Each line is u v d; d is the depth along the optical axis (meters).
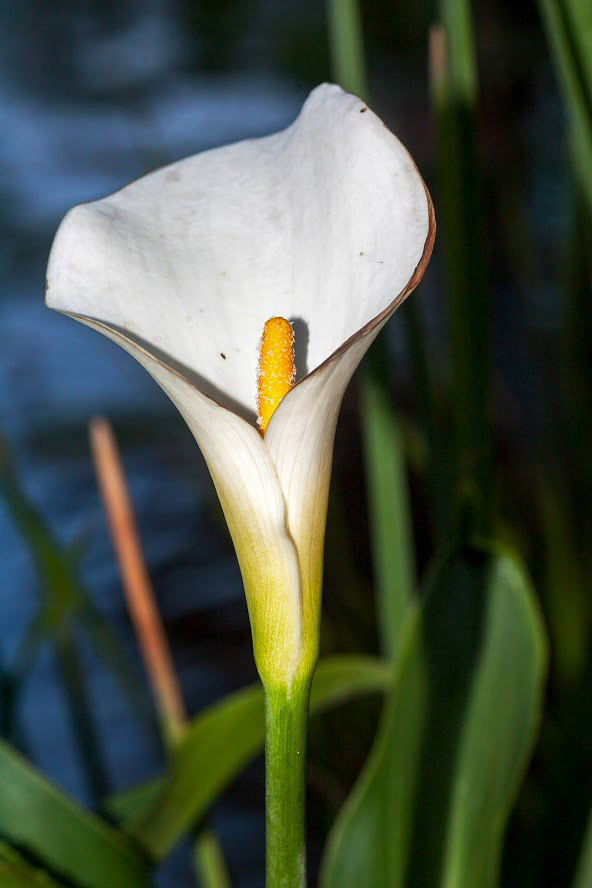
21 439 1.94
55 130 3.17
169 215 0.71
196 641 1.64
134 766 1.42
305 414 0.63
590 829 0.88
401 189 0.67
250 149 0.72
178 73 3.51
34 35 4.20
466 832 0.85
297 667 0.65
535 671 0.83
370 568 1.62
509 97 2.33
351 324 0.67
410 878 0.85
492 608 0.85
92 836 0.79
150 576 1.75
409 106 2.58
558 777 1.01
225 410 0.63
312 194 0.70
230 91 3.32
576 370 1.17
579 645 1.26
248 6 4.09
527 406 1.72
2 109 3.38
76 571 1.07
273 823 0.66
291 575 0.65
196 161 0.72
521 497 1.54
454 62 0.83
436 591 0.85
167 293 0.70
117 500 0.87
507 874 1.03
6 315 2.46
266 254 0.71
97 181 2.85
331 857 0.84
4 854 0.76
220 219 0.71
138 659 1.56
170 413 1.96
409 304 0.89
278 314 0.71
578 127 0.79
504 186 1.58
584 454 1.19
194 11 4.19
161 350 0.69
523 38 2.64
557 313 1.52
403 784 0.85
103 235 0.69
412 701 0.85
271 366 0.67
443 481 0.91
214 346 0.71
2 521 1.81
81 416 1.97
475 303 0.84
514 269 1.44
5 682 1.00
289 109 3.15
